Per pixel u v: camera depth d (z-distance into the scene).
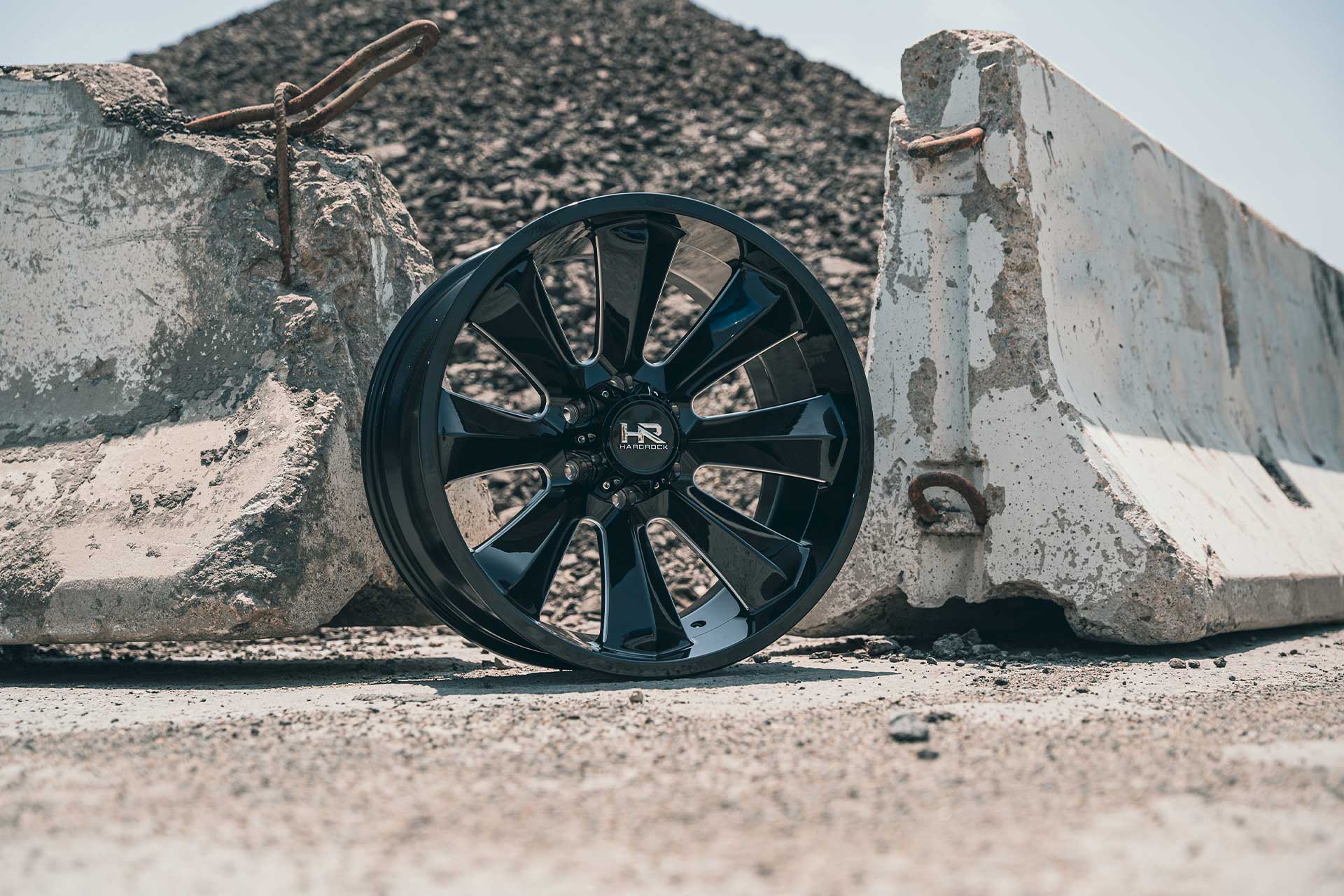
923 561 5.18
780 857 1.78
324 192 4.91
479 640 4.45
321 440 4.46
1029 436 5.03
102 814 2.07
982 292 5.15
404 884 1.68
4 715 3.41
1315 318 9.27
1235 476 6.40
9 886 1.69
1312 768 2.34
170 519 4.41
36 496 4.72
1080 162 5.75
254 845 1.87
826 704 3.36
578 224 4.29
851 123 15.46
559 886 1.66
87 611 4.30
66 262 5.24
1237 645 5.38
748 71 16.52
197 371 4.84
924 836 1.88
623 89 15.56
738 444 4.58
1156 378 6.21
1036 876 1.67
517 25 17.25
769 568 4.49
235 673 4.68
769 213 12.33
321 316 4.73
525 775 2.36
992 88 5.20
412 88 14.84
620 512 4.38
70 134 5.31
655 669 4.07
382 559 4.66
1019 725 2.93
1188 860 1.75
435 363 3.83
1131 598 4.75
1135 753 2.51
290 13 17.91
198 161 4.99
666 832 1.92
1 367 5.25
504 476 8.09
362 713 3.23
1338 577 6.55
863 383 4.58
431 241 11.16
